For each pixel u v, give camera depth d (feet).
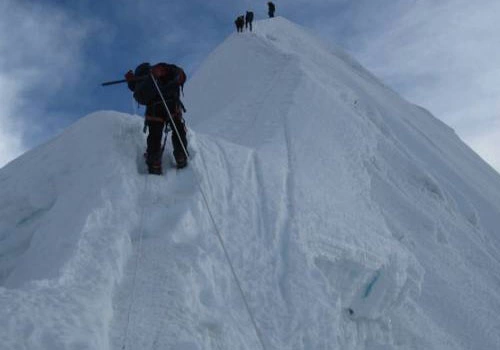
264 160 22.58
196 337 13.42
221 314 14.82
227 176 20.11
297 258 18.40
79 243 14.43
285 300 16.87
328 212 22.68
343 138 42.16
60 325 11.34
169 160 19.39
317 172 29.09
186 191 18.29
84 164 18.21
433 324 27.73
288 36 92.32
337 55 99.04
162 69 19.07
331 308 17.17
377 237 23.86
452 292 33.09
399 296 23.73
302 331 16.11
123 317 13.25
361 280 21.49
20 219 18.02
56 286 12.86
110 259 14.38
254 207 19.63
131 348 12.39
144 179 17.85
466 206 49.37
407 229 38.24
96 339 11.46
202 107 60.59
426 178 47.11
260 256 17.84
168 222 16.74
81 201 16.44
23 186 18.66
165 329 13.17
